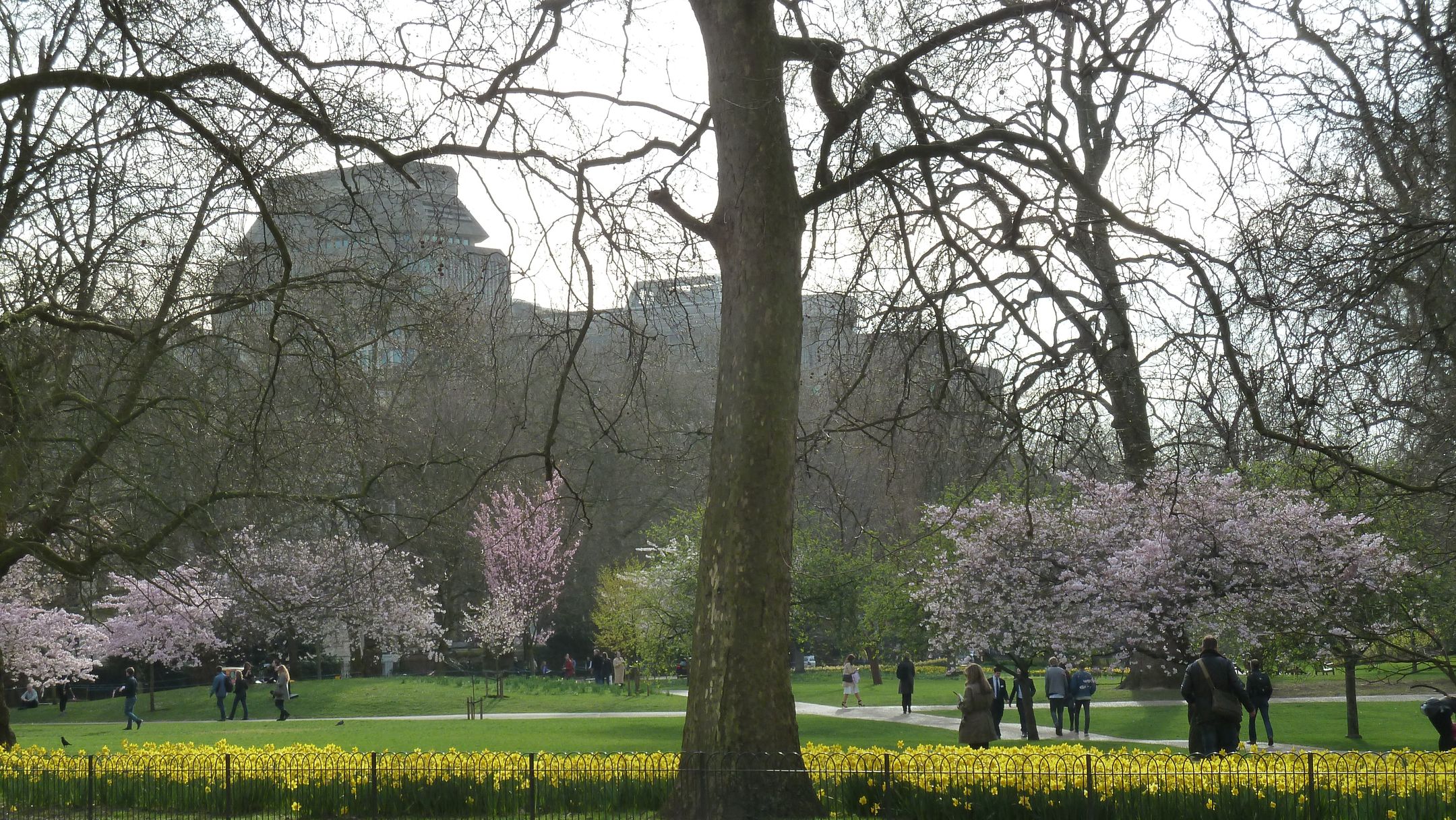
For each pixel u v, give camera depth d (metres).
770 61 12.27
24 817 14.05
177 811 14.16
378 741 26.02
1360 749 23.38
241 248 17.00
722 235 12.27
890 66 13.66
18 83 12.56
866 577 35.19
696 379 42.66
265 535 25.67
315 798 13.59
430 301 16.88
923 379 16.77
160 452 20.31
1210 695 15.09
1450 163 14.01
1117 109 14.61
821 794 12.09
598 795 12.95
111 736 31.23
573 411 48.81
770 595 11.55
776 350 11.87
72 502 21.48
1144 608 27.34
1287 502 26.41
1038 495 28.39
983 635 27.67
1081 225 15.02
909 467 18.53
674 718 34.38
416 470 21.02
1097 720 31.11
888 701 42.53
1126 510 27.77
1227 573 26.77
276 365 15.48
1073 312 15.66
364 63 14.17
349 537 31.08
